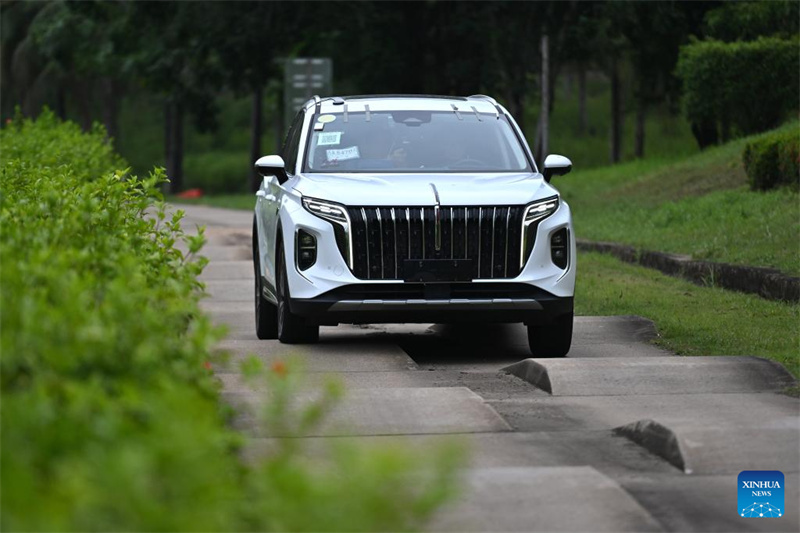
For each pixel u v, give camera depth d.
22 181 28.41
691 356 24.75
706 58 81.44
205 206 113.62
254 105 154.38
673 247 46.66
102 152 53.53
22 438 10.28
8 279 13.52
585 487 15.30
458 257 26.94
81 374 11.97
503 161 29.86
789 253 39.00
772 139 53.78
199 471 9.38
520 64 107.38
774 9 88.94
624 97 141.62
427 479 12.62
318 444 17.45
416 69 111.69
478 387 23.59
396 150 29.80
